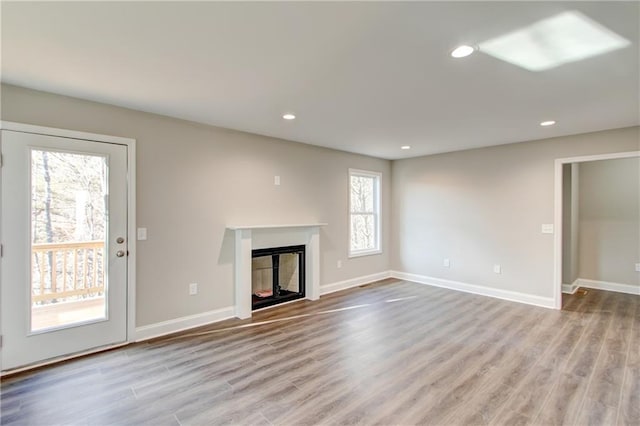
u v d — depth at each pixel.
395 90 2.75
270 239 4.42
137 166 3.29
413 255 6.04
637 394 2.34
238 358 2.92
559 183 4.36
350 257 5.59
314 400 2.28
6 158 2.63
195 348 3.12
